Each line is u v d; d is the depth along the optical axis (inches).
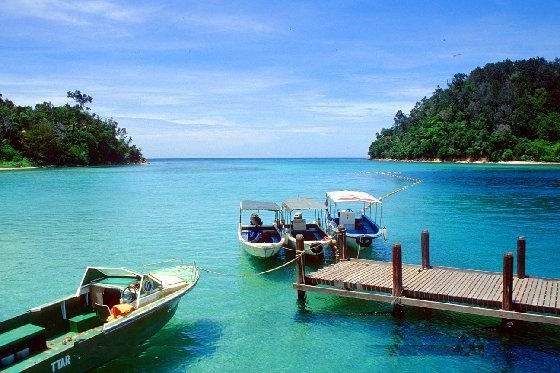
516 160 5777.6
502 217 1643.7
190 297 781.3
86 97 6638.8
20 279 906.7
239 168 6515.8
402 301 636.7
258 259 1019.3
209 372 538.6
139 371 540.4
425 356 571.2
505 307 584.4
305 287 708.7
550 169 4635.8
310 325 663.1
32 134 4990.2
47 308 525.0
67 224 1517.0
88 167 5575.8
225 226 1481.3
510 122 6161.4
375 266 768.9
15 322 490.6
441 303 613.0
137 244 1211.2
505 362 555.2
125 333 529.7
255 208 1068.5
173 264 1004.6
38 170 4648.1
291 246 1032.2
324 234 1043.9
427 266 748.6
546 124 5910.4
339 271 741.3
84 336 489.1
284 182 3410.4
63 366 460.4
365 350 588.7
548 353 572.7
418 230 1402.6
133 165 7121.1
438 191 2588.6
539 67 7052.2
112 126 6943.9
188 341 615.2
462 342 603.5
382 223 1530.5
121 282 587.8
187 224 1519.4
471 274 716.0
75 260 1048.2
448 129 6624.0
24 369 422.6
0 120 4980.3
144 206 1979.6
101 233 1360.7
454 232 1362.0
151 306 557.0
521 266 684.7
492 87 6752.0
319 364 555.5
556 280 671.8
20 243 1223.5
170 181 3531.0
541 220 1572.3
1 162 4682.6
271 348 594.9
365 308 717.9
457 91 7298.2
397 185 3019.2
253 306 737.0
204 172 5118.1
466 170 4584.2
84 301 572.1
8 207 1925.4
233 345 603.2
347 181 3440.0
